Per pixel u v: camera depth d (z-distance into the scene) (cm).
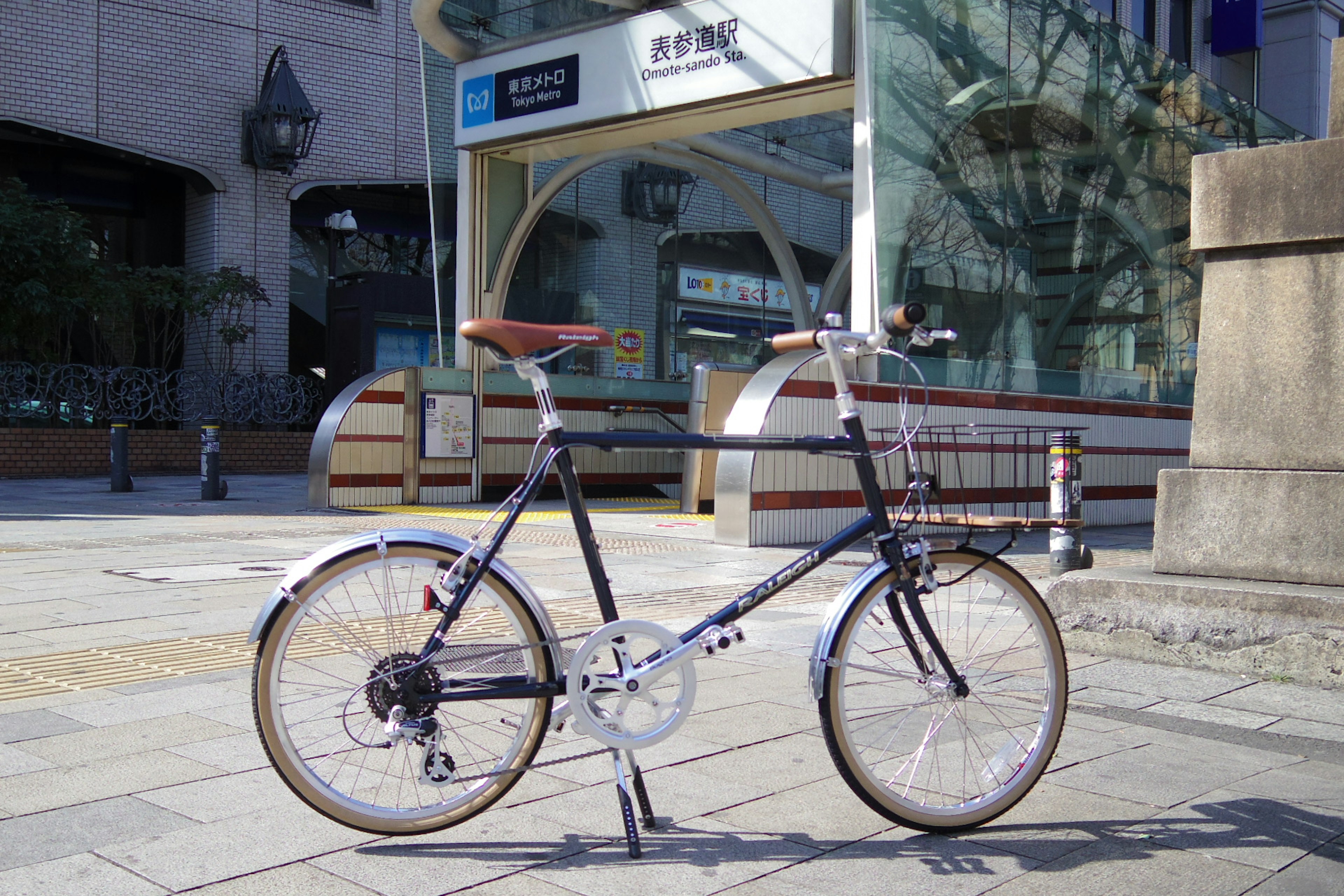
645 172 1544
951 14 1025
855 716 297
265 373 2230
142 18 2086
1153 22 1989
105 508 1218
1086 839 272
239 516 1120
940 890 241
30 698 396
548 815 284
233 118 2189
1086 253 1195
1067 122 1170
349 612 265
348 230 2145
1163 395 1314
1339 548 454
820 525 922
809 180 1547
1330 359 463
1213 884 245
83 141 2019
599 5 1133
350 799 262
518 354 268
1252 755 344
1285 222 469
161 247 2236
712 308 1645
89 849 258
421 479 1262
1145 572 507
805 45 957
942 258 1012
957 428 377
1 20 1953
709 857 258
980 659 294
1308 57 2294
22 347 1956
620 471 1445
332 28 2294
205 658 462
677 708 270
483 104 1203
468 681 264
